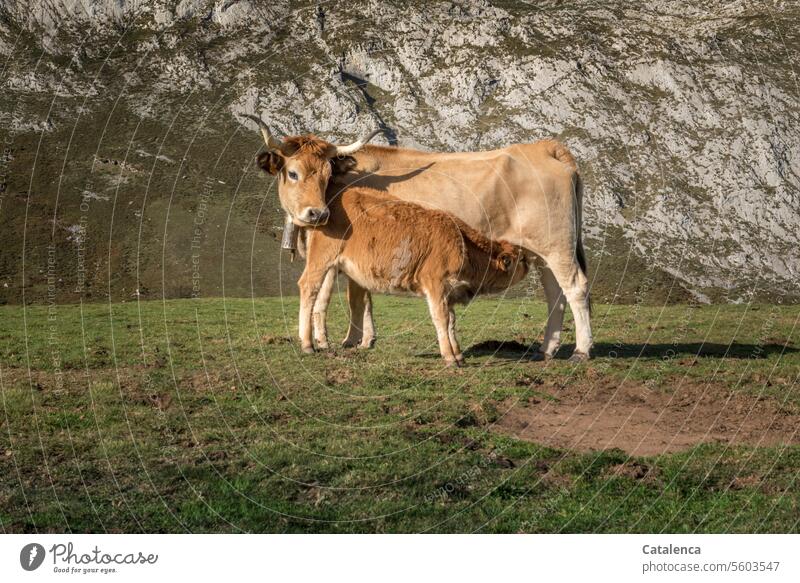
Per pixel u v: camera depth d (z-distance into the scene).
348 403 10.03
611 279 75.88
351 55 91.19
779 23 108.88
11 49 107.69
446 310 12.00
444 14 94.38
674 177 93.06
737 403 10.62
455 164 12.95
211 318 18.98
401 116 84.50
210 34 104.44
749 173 94.06
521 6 102.38
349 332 13.86
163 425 9.02
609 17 104.56
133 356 13.08
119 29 111.00
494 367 12.23
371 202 12.09
